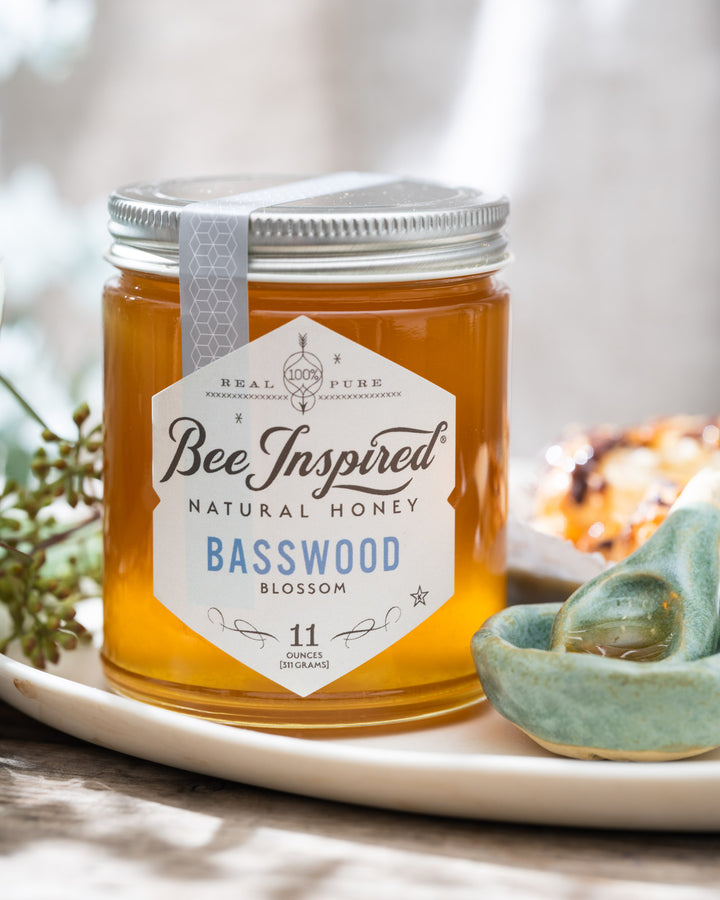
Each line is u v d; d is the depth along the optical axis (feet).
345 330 1.23
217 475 1.25
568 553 1.42
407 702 1.29
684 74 3.01
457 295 1.28
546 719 1.21
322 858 1.17
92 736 1.28
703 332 3.14
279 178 1.42
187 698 1.29
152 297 1.27
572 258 3.16
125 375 1.30
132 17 3.25
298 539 1.25
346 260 1.23
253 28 3.21
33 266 2.49
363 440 1.24
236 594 1.26
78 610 1.51
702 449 1.57
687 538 1.27
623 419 3.22
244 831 1.19
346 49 3.17
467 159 3.16
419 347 1.25
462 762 1.19
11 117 3.34
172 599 1.28
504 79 3.10
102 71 3.29
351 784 1.21
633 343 3.18
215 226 1.23
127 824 1.20
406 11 3.12
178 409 1.26
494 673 1.22
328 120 3.22
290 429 1.24
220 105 3.27
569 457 1.60
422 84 3.15
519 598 1.44
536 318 3.21
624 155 3.08
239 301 1.23
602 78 3.05
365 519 1.25
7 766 1.27
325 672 1.27
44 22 2.67
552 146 3.11
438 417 1.27
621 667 1.19
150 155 3.33
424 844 1.18
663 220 3.10
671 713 1.19
